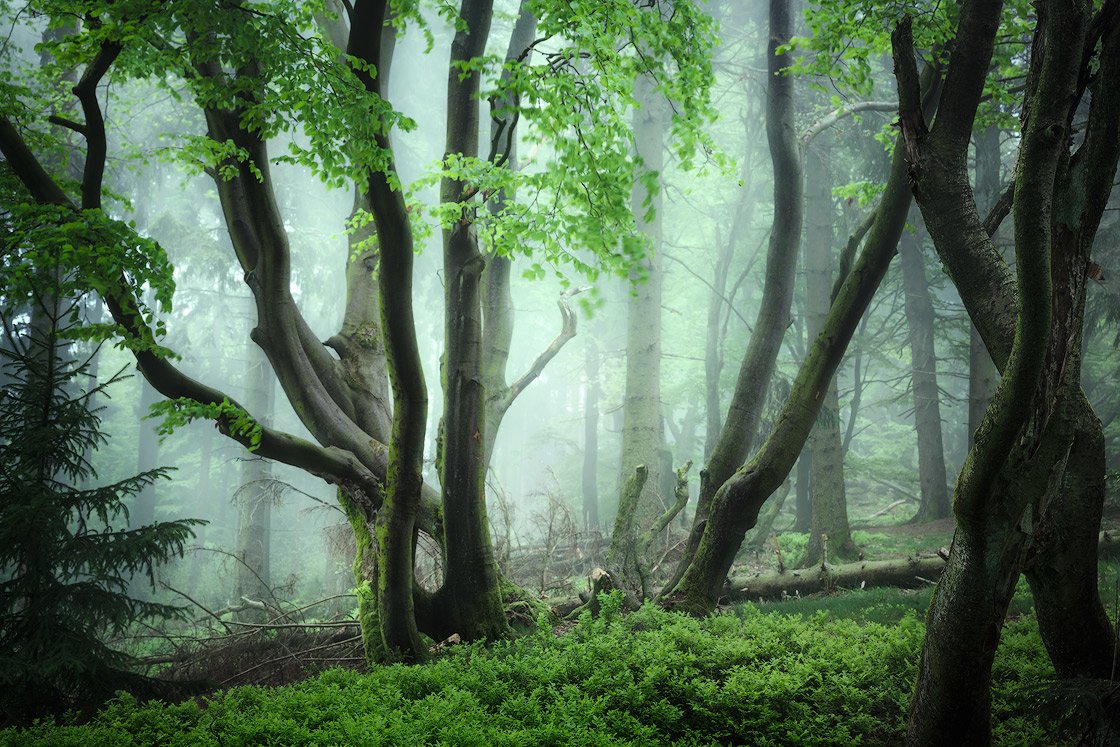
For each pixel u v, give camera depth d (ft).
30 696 26.61
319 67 23.73
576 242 26.20
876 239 32.99
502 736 19.61
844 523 57.57
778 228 38.52
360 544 34.68
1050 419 16.96
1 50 46.32
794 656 26.53
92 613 28.22
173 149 34.32
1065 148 16.75
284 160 25.13
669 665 25.08
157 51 28.32
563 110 24.34
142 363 29.17
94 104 27.22
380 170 24.64
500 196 35.86
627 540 37.27
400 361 28.55
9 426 29.50
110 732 21.07
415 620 32.60
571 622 37.29
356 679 25.82
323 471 34.24
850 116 69.46
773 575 45.19
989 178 67.72
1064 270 17.06
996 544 16.96
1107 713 16.53
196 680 30.45
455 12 32.14
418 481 30.30
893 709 23.80
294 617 44.14
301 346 36.73
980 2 20.21
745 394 38.50
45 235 25.14
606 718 21.86
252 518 67.82
